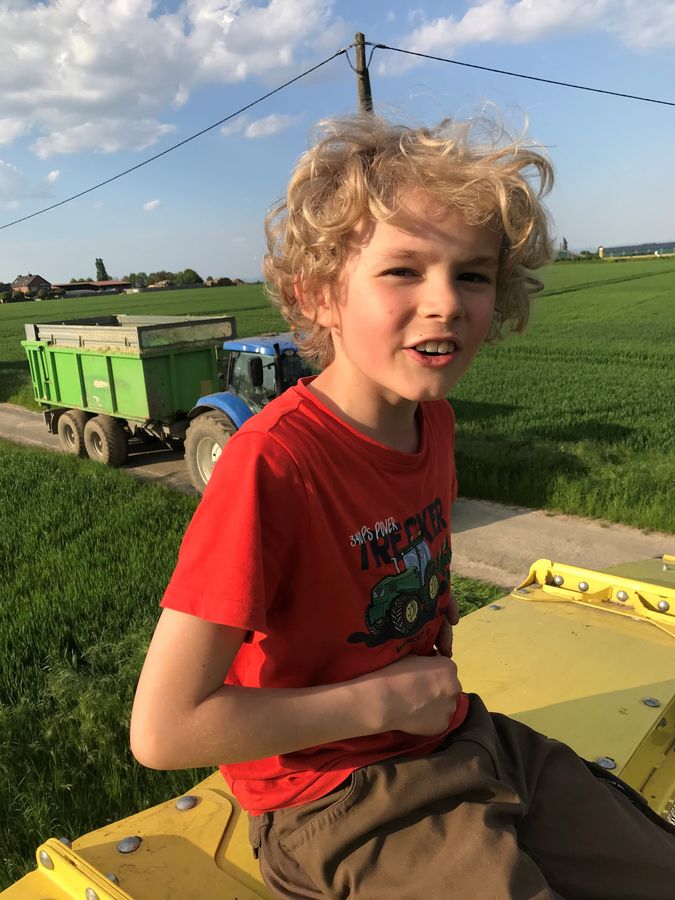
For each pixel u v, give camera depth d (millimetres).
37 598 5082
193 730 1096
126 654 4270
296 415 1273
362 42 14195
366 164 1207
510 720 1594
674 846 1484
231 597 1105
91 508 7629
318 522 1230
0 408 17953
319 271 1288
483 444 9805
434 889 1187
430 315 1188
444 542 1556
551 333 28969
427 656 1504
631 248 125938
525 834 1371
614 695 2135
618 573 2900
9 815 3010
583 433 10539
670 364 19781
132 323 13188
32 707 3721
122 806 3072
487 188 1184
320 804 1278
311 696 1192
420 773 1280
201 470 8672
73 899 1368
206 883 1458
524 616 2666
